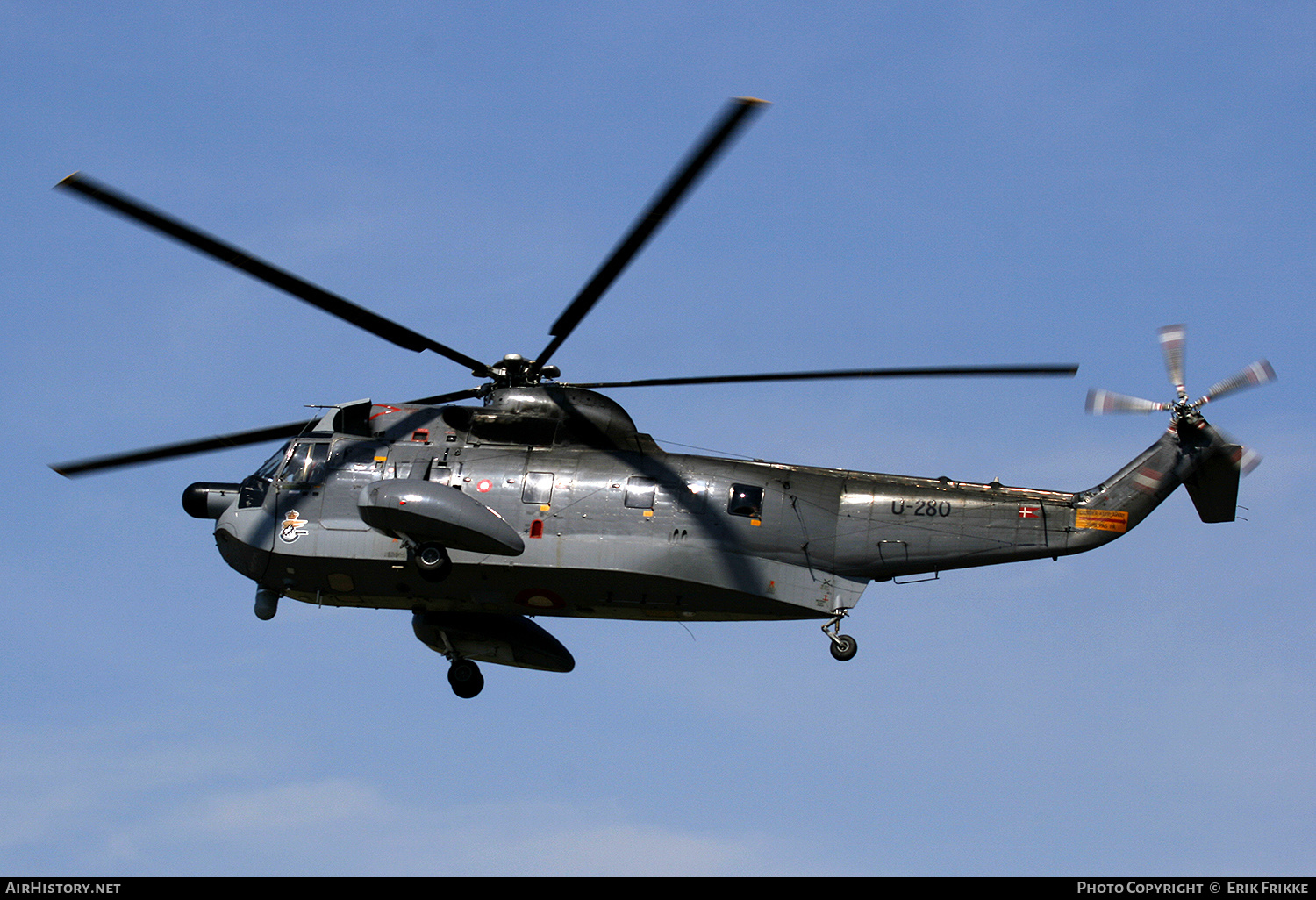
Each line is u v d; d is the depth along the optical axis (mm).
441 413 83062
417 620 84750
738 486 79562
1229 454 79875
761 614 79562
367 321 73375
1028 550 79312
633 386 81250
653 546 77875
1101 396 82312
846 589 79312
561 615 81688
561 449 81000
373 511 74812
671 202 56375
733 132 51469
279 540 80375
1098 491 80375
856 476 81500
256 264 66562
